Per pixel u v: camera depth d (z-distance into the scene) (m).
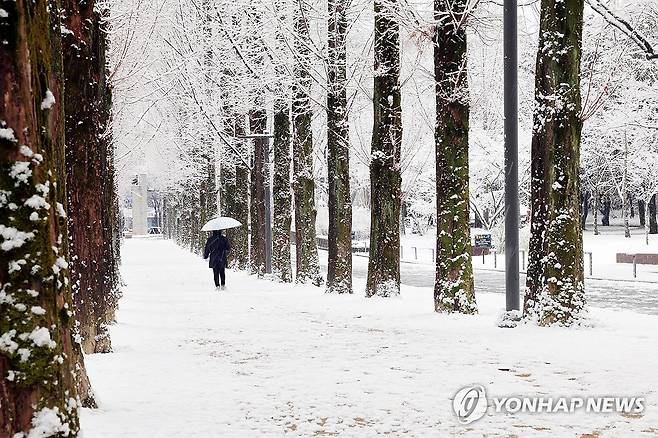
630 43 25.39
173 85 37.28
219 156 46.03
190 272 41.59
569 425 7.68
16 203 5.22
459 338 14.34
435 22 18.44
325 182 59.06
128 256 62.75
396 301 22.14
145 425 7.88
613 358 11.60
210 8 33.78
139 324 18.06
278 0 28.61
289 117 34.19
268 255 35.97
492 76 28.50
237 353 13.13
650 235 70.88
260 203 38.19
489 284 33.53
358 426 7.80
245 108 36.19
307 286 30.34
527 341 13.64
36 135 5.33
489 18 21.09
